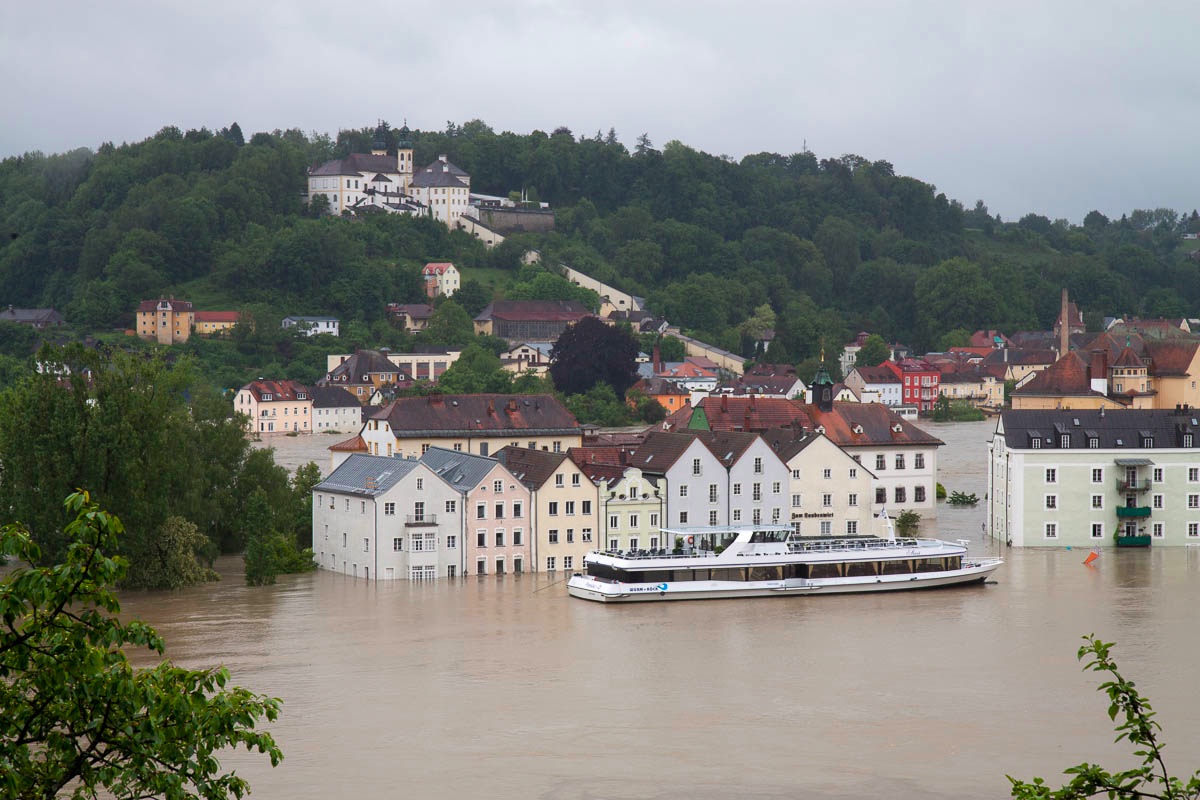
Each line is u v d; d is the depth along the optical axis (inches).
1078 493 7637.8
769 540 6496.1
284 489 7869.1
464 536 6894.7
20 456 6604.3
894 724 4468.5
